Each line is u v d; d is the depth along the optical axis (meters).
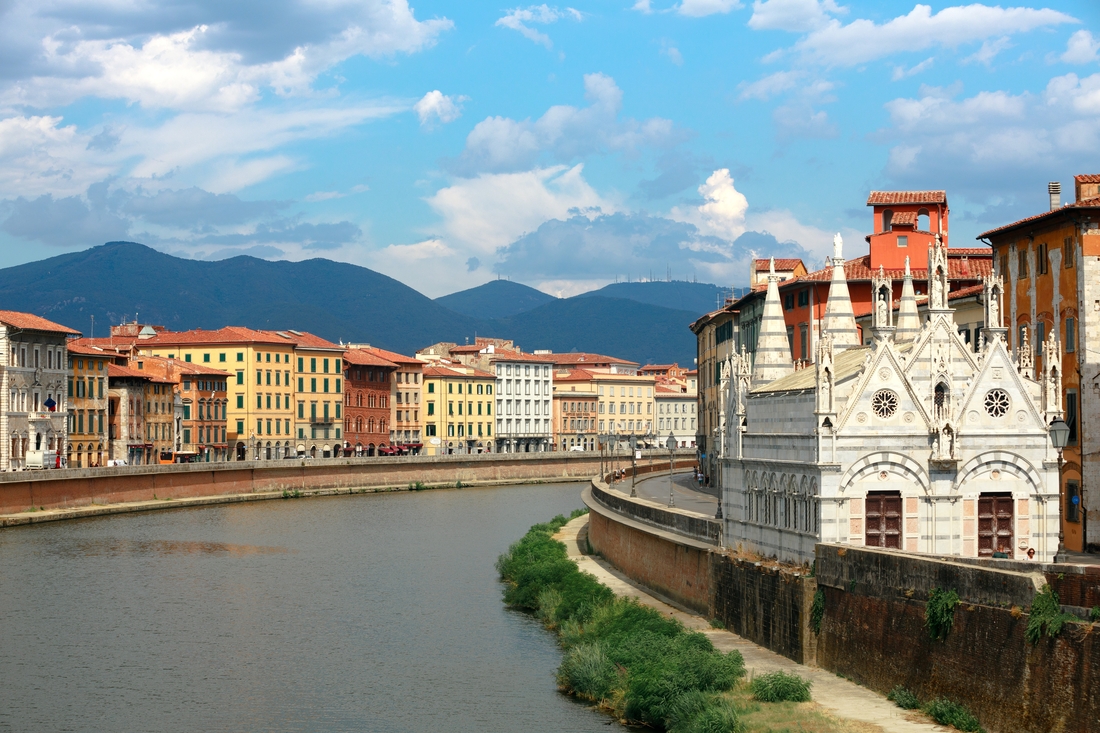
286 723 63.53
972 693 48.59
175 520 157.12
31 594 99.00
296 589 101.88
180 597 98.00
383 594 99.44
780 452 68.88
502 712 64.31
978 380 64.81
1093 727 42.03
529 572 97.88
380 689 69.50
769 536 70.38
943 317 64.81
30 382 179.50
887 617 55.12
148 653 78.62
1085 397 81.19
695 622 76.06
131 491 172.12
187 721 64.19
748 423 74.44
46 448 182.75
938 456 63.88
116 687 70.62
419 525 152.75
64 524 149.50
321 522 156.25
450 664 74.94
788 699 54.69
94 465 198.12
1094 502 80.94
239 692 69.38
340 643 81.12
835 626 59.88
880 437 63.81
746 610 69.56
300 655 77.75
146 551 125.06
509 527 150.62
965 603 49.53
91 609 92.88
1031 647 45.19
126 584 104.06
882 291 72.94
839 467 63.41
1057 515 65.25
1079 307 81.50
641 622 73.81
